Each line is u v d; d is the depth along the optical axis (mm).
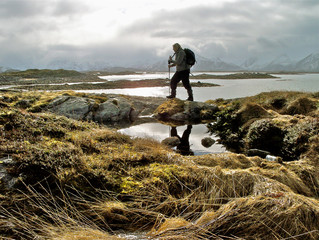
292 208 2801
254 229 2678
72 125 5191
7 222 2467
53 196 2953
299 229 2625
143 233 2770
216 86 24516
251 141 6641
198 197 3283
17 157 3168
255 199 2982
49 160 3277
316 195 3658
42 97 10164
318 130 5504
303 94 9695
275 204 2896
